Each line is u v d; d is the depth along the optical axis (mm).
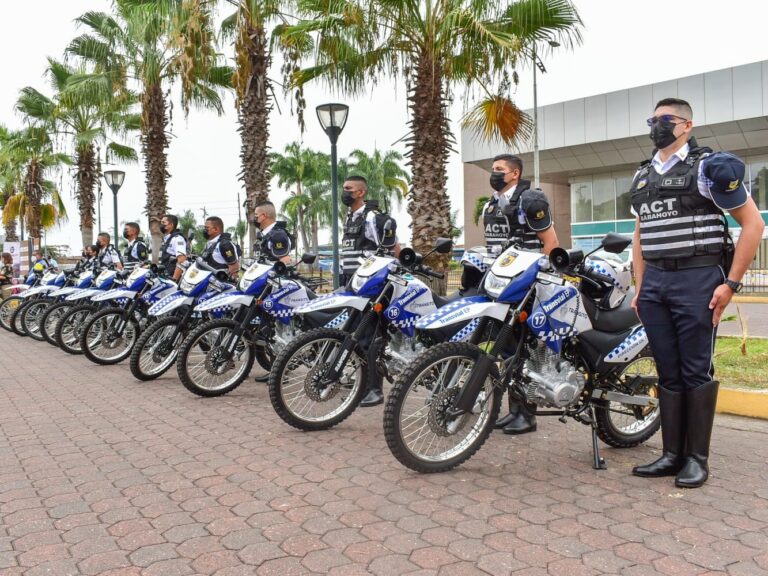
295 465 4457
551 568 2934
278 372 5137
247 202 13047
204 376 6875
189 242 9219
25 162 27109
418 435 4477
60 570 3025
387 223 5383
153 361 7770
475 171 51688
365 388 5398
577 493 3852
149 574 2969
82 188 21844
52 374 8586
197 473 4352
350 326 5414
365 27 9500
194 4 12125
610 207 36344
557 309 4203
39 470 4520
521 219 4805
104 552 3199
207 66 12758
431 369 4234
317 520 3516
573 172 36469
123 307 9461
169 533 3398
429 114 9805
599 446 4797
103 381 7902
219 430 5441
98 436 5387
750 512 3514
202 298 7586
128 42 15297
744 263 3758
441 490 3932
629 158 33469
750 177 32188
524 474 4203
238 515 3613
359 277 5223
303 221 54969
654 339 4074
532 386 4285
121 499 3912
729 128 30109
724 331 11219
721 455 4488
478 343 4398
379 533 3336
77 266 13000
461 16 8828
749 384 6148
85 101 15938
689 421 3986
